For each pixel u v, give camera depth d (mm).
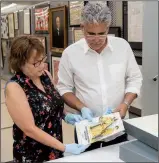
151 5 2133
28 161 1262
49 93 1300
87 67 1476
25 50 1147
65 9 3428
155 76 2176
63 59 1531
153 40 2158
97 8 1270
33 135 1142
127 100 1462
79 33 3170
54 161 1080
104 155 1122
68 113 1483
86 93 1494
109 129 1158
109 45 1466
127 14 2465
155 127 1106
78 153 1149
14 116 1149
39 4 4195
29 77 1223
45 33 4125
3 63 4293
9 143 2805
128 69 1545
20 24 5016
